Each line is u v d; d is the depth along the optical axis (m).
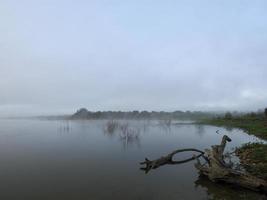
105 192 16.44
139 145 36.41
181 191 16.52
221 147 20.59
